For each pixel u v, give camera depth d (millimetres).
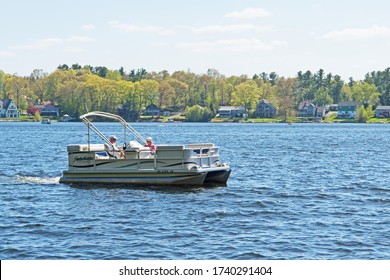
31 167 73375
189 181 50312
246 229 36094
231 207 43000
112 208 42344
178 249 31766
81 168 52625
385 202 45625
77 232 35312
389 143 139750
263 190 51406
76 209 42125
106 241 33250
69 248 31906
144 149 51312
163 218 39156
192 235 34594
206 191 49594
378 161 83875
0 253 31016
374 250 31547
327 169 71188
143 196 46812
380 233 35031
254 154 98750
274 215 40312
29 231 35594
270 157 91312
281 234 34844
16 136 174000
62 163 79188
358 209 42625
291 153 101500
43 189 51031
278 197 47719
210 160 52594
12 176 62375
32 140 148750
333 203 45156
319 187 53969
